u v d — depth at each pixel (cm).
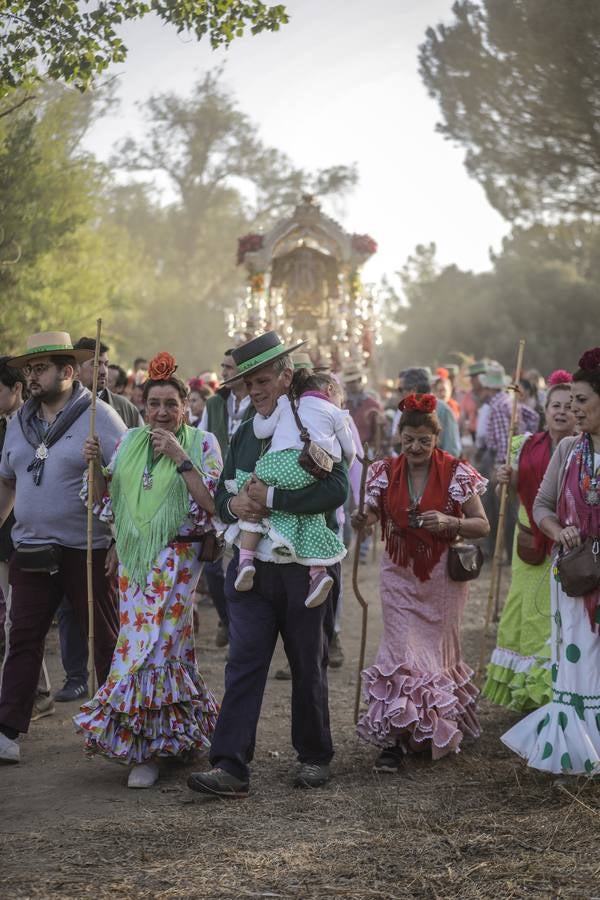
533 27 2041
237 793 590
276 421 599
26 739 712
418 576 650
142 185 6556
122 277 3106
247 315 2666
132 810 573
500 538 795
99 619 682
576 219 2447
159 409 632
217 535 631
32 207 1830
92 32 971
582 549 587
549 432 723
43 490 675
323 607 611
